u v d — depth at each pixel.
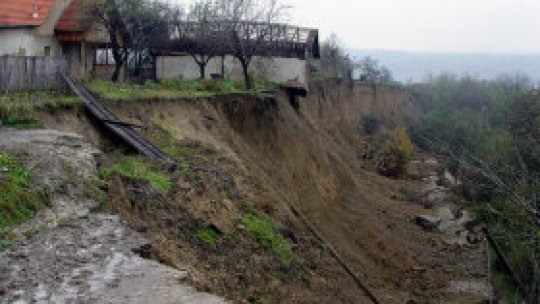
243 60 38.50
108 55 40.41
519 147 27.88
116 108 24.16
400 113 86.69
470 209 36.12
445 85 107.50
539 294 18.38
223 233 17.89
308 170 34.66
